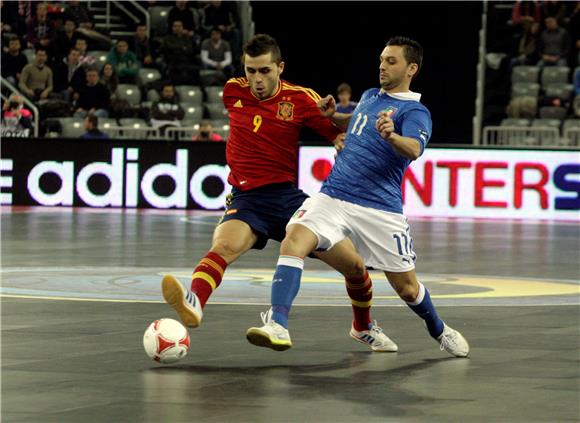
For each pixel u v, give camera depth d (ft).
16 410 42.91
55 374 50.39
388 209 57.26
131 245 121.70
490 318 71.41
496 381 49.90
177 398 45.39
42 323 66.44
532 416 42.75
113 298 78.89
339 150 59.31
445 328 56.90
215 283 57.36
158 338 52.60
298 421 41.57
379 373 51.75
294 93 60.80
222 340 61.00
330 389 47.78
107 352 56.44
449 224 160.66
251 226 59.47
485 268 105.50
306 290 86.28
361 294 57.98
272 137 60.44
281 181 60.54
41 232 135.95
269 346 53.06
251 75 60.13
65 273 95.71
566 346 60.18
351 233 57.41
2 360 53.93
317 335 63.36
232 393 46.60
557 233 147.74
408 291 57.41
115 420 41.34
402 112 57.47
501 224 161.89
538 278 97.71
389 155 57.11
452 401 45.42
